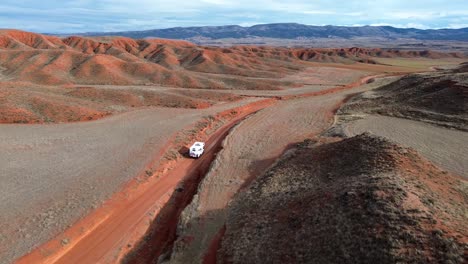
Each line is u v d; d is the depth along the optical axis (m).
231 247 17.64
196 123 47.94
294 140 39.12
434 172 20.86
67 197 25.02
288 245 15.67
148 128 44.12
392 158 21.38
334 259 13.66
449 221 14.01
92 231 21.91
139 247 21.22
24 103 47.12
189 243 19.52
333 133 37.59
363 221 14.66
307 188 21.14
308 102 64.25
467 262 11.34
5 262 18.17
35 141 36.34
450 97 44.78
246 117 52.66
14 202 23.81
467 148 31.08
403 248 12.59
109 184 27.52
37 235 20.56
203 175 31.20
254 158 33.47
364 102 56.06
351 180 19.03
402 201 15.08
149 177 29.97
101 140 38.25
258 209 20.88
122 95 59.91
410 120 42.44
